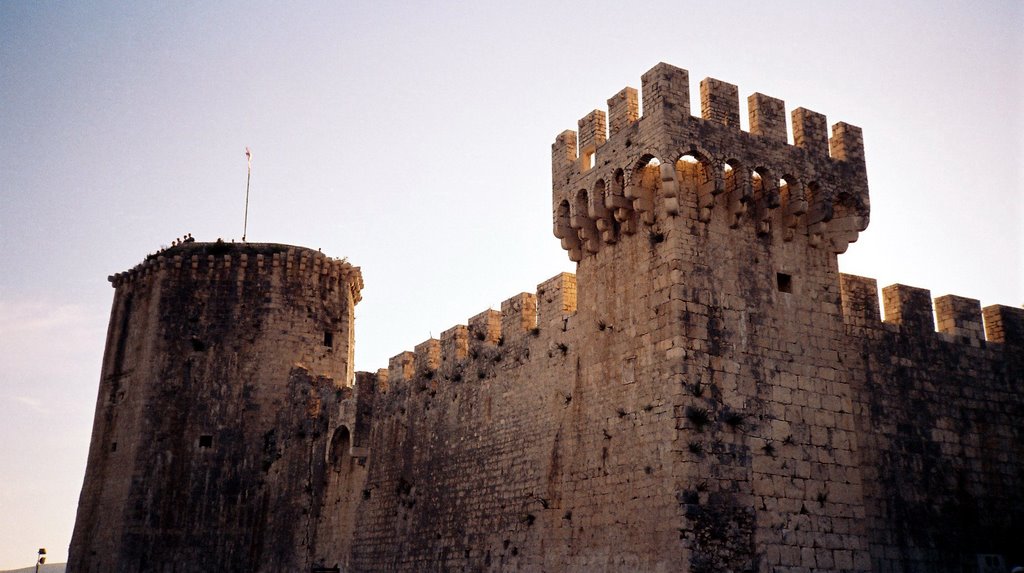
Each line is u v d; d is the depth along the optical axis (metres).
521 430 41.81
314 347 70.38
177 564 63.59
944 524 39.56
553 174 40.69
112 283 74.88
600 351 37.09
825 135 37.75
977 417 42.19
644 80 35.81
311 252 72.00
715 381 33.09
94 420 71.19
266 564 63.09
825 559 32.91
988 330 45.28
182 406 67.00
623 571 33.38
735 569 31.16
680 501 31.27
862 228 37.22
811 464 33.84
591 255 38.53
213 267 70.31
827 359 35.62
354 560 54.38
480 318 47.41
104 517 66.44
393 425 53.84
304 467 62.56
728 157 35.09
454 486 46.38
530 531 39.62
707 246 34.59
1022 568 26.62
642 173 35.81
